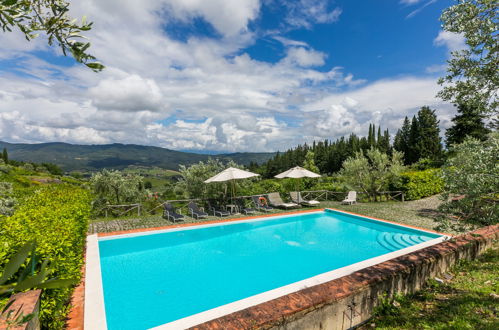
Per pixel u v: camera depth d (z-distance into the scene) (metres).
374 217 11.05
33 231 3.52
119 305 5.24
